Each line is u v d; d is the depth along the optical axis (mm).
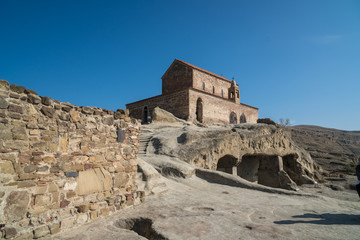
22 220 4578
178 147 15742
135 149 7969
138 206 7512
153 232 5289
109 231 5410
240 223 5828
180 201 8289
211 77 38750
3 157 4398
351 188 23062
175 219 6031
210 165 15656
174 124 25641
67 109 5711
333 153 55312
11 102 4613
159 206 7508
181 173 12289
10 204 4422
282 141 23328
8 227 4332
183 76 36562
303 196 10734
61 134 5516
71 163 5688
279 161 21578
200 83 36625
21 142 4703
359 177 6688
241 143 18906
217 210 7168
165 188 10023
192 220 5977
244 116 39188
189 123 26984
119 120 7355
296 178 24625
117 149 7168
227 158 18406
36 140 4977
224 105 35188
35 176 4879
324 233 5141
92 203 6086
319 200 10250
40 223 4863
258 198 9625
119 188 7098
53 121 5359
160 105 32844
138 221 6277
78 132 5953
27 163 4770
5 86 4551
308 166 26375
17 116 4684
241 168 23422
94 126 6434
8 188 4418
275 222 6043
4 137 4438
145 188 9344
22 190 4641
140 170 10312
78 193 5781
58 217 5227
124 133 7484
